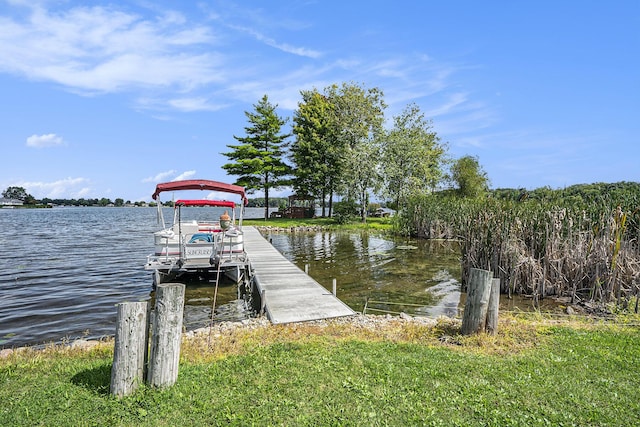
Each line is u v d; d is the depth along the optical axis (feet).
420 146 115.55
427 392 13.73
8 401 12.92
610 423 11.88
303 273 40.50
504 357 17.69
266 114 127.24
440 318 26.00
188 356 17.99
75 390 13.79
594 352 18.25
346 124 115.96
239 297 35.94
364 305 32.76
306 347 18.70
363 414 12.16
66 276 45.16
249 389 13.85
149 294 36.70
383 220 127.34
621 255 30.22
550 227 34.42
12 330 25.86
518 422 11.86
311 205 142.31
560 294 33.01
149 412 12.37
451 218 78.69
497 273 35.55
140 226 139.23
